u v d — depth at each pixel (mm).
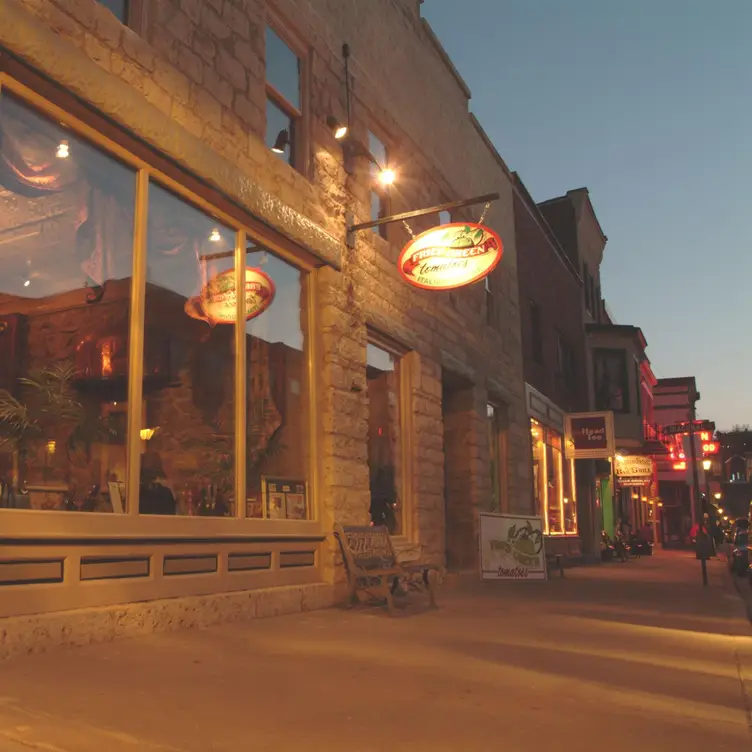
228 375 8773
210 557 7992
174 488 7781
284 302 9992
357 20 12461
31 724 3896
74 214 7082
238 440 8758
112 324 7398
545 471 21328
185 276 8250
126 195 7551
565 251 29172
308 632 7352
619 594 12523
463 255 11133
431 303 14188
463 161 16812
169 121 7762
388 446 12430
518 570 14336
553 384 23031
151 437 7527
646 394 43594
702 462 52000
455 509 15625
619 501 36188
